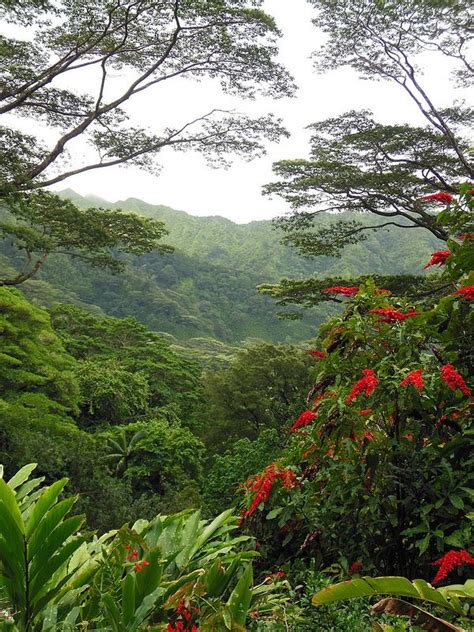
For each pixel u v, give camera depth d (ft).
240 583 7.72
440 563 8.72
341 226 55.06
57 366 63.87
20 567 7.95
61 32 41.93
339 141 50.67
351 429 10.45
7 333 58.54
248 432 86.38
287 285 48.39
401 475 10.42
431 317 11.28
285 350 91.91
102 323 137.80
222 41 43.34
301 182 50.57
